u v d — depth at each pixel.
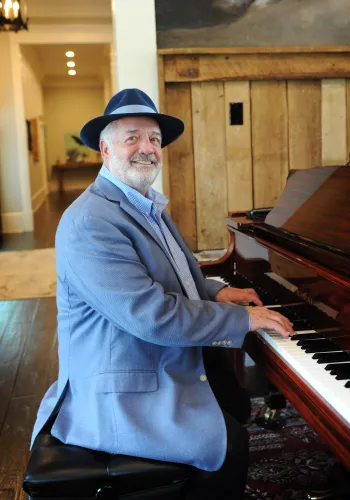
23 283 5.07
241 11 3.43
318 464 2.09
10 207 8.04
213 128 3.55
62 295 1.55
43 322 3.96
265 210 2.39
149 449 1.36
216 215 3.65
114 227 1.49
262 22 3.46
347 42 3.54
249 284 2.12
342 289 1.39
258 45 3.48
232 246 2.35
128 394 1.44
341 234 1.63
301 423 2.41
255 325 1.52
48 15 7.85
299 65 3.49
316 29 3.50
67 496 1.30
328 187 1.90
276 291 1.87
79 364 1.52
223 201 3.64
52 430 1.47
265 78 3.48
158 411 1.43
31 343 3.53
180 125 1.78
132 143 1.60
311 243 1.71
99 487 1.31
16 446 2.27
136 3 3.38
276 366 1.52
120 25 3.40
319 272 1.51
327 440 1.23
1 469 2.10
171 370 1.51
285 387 1.48
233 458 1.40
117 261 1.45
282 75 3.48
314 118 3.61
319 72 3.51
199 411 1.45
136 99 1.62
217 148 3.58
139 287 1.44
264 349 1.60
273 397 2.38
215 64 3.43
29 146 9.69
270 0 3.43
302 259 1.66
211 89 3.50
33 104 11.00
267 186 3.66
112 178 1.63
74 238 1.47
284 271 1.79
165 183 3.53
